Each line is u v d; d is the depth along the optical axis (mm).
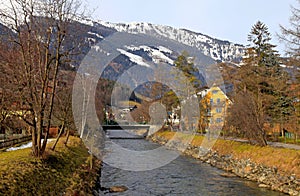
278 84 29656
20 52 15484
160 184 20625
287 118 31672
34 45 15852
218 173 24953
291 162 20625
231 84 38250
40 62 15883
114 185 19906
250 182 21578
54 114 21859
